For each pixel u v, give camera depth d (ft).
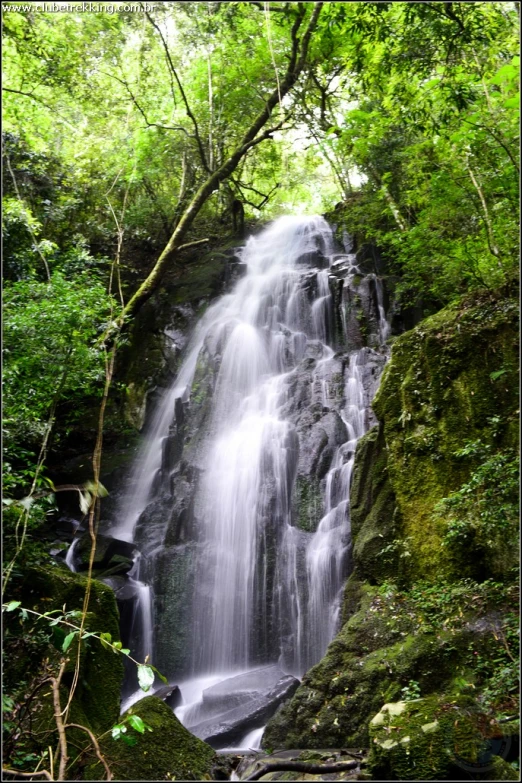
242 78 40.78
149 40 37.06
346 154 36.01
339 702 18.29
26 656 16.12
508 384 20.95
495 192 23.86
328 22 27.55
